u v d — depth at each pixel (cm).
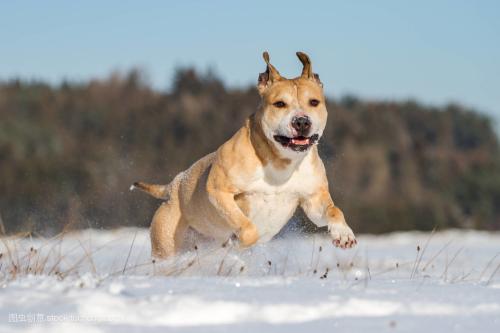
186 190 1083
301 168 999
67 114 4762
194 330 560
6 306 618
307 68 1041
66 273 937
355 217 3628
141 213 2847
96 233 2406
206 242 1113
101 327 562
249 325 578
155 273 969
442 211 4162
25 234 1244
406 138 5206
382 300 646
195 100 5056
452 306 644
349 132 4897
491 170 4925
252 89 5209
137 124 4644
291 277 862
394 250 2064
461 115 5912
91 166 3800
